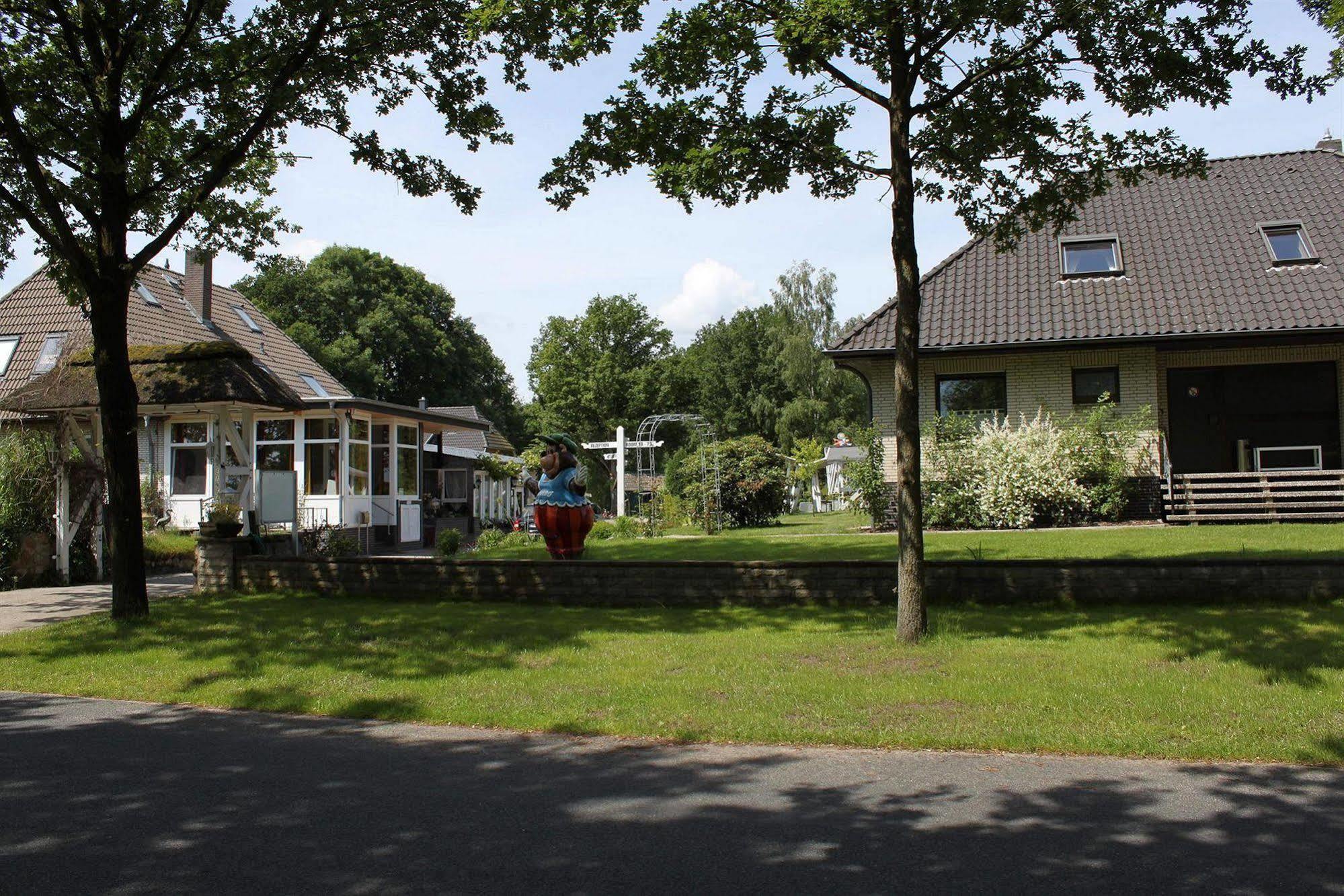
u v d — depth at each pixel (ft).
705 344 235.20
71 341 71.92
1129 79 28.35
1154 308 62.49
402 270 201.77
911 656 25.80
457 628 31.65
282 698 24.08
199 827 15.28
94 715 23.30
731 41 27.04
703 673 24.95
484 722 21.84
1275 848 13.88
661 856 13.87
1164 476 59.93
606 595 35.81
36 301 87.45
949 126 29.25
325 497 75.87
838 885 12.80
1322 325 57.98
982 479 59.57
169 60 35.47
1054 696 21.63
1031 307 65.21
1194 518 57.06
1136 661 24.40
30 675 27.71
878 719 20.61
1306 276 62.34
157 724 22.34
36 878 13.33
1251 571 30.50
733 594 34.63
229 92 38.09
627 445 93.20
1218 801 15.89
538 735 20.85
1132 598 31.35
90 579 52.44
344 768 18.52
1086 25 26.94
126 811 16.12
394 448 85.25
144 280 89.92
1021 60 28.04
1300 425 64.80
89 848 14.42
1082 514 59.72
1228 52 27.61
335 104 39.63
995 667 24.32
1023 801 15.99
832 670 24.79
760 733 20.04
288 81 37.35
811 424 186.50
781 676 24.31
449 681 25.00
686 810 15.84
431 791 17.03
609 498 153.07
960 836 14.49
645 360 230.48
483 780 17.63
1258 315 59.72
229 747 20.16
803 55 26.50
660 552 51.72
